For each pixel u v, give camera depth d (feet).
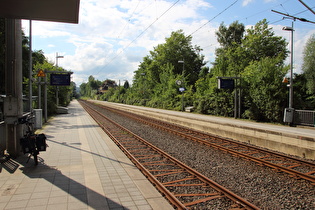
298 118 61.05
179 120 72.69
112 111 123.85
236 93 79.92
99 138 42.06
